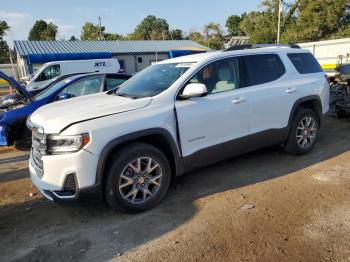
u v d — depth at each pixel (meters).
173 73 4.59
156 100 4.11
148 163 3.97
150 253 3.21
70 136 3.54
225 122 4.58
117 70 20.25
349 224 3.52
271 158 5.64
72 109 4.04
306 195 4.21
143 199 3.99
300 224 3.56
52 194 3.68
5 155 6.78
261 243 3.26
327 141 6.53
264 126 5.04
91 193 3.66
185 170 4.36
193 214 3.90
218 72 4.66
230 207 4.01
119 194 3.80
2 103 8.30
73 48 34.00
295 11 40.00
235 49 5.01
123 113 3.86
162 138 4.14
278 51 5.43
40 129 3.72
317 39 36.50
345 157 5.54
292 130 5.43
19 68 34.56
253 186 4.57
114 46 36.28
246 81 4.88
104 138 3.65
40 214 4.12
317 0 35.44
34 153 4.04
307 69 5.77
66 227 3.78
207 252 3.17
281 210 3.87
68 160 3.55
